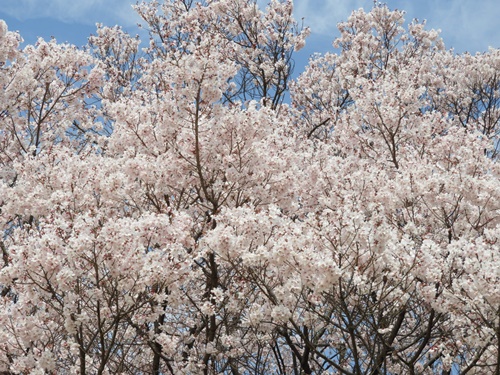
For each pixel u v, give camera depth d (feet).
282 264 20.92
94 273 21.93
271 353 35.55
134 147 29.37
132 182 27.94
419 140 35.09
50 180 27.45
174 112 27.07
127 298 21.47
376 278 22.97
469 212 26.81
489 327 21.04
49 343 23.31
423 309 26.94
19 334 22.04
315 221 21.76
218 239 20.75
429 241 21.27
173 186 28.09
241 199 28.71
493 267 20.08
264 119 27.68
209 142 27.30
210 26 54.08
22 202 27.12
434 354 28.45
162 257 20.84
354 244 21.34
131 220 21.90
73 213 24.62
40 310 23.44
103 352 21.40
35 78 35.96
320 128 55.93
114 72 54.19
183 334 29.12
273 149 30.01
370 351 22.99
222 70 26.17
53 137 39.40
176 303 23.07
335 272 19.16
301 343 31.99
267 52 53.21
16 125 38.96
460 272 23.91
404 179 27.07
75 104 39.14
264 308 22.63
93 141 43.27
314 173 31.94
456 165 28.99
